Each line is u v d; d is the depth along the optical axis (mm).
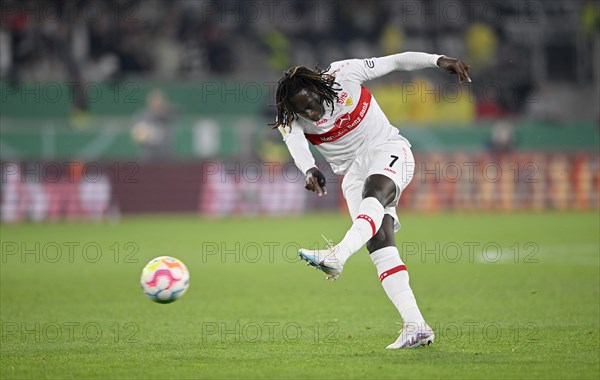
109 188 92375
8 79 97688
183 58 110875
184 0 112375
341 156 27688
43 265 54938
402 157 27000
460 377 21875
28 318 34094
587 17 117625
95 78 107500
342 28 117062
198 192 94875
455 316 33875
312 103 26344
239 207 95125
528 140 107438
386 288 26766
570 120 114312
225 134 97312
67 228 80625
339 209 98375
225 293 41906
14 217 89250
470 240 66438
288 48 115625
